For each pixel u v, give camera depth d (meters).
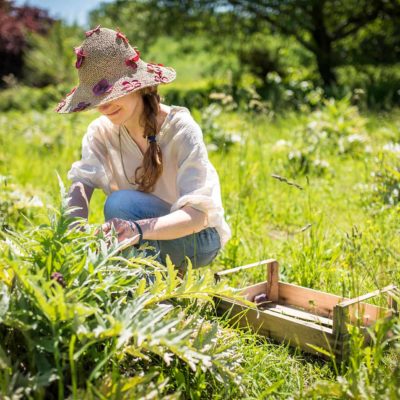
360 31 18.05
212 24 17.91
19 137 8.77
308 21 16.75
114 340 1.75
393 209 3.65
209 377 1.99
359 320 2.08
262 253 3.37
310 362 2.24
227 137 6.62
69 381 1.77
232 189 4.54
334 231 3.60
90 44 2.31
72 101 2.32
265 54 17.12
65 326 1.73
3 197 3.87
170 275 1.99
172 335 1.72
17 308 1.74
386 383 1.74
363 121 7.12
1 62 22.00
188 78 21.66
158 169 2.48
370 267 2.75
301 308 2.67
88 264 1.87
